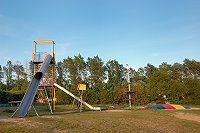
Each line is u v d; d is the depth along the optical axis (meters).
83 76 47.38
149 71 48.97
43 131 6.70
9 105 24.20
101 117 11.80
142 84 39.88
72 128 7.58
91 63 45.38
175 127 8.94
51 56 19.44
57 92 33.84
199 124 9.98
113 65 48.06
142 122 9.96
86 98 32.56
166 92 28.19
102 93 33.06
